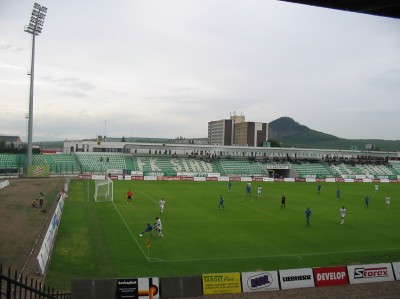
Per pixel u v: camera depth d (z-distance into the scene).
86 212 47.72
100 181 67.50
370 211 54.84
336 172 121.50
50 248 30.08
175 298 22.20
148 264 27.98
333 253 32.22
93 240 34.06
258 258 30.28
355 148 160.88
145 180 94.19
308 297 22.36
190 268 27.44
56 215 38.69
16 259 26.05
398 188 90.94
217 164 116.81
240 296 22.52
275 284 23.91
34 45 85.00
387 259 30.98
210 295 22.69
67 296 20.73
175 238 35.91
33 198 52.47
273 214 50.09
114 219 44.06
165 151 120.38
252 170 115.81
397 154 136.88
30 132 86.81
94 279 21.34
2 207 43.72
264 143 135.38
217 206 55.72
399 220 48.00
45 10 83.94
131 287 21.67
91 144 126.69
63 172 99.06
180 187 80.88
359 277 25.48
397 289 23.92
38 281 22.86
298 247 33.78
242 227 41.59
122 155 113.00
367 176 114.88
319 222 45.38
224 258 30.05
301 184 95.75
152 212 49.31
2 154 100.38
